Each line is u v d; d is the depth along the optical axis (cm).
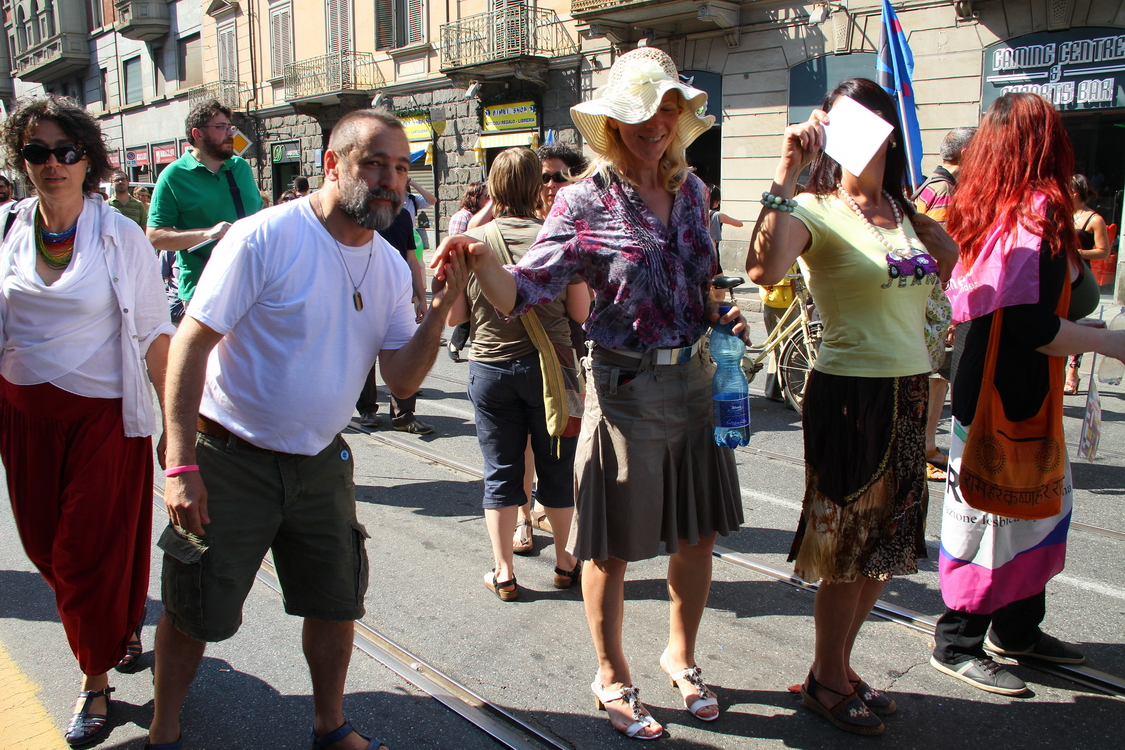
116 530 258
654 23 1628
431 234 2248
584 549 248
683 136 241
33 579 377
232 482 223
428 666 302
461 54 1992
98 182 263
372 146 208
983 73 1268
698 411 254
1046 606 338
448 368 872
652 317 240
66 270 251
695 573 270
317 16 2453
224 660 305
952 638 288
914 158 561
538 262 239
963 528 279
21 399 253
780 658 304
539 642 319
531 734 261
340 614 238
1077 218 661
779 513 447
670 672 280
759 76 1519
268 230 212
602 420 247
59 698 283
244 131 2825
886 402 242
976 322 264
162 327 272
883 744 253
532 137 1925
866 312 241
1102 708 270
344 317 224
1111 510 442
